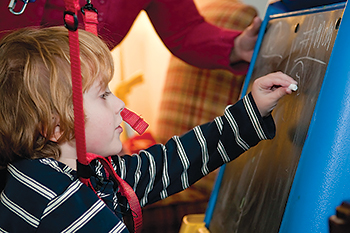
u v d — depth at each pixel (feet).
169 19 3.64
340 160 1.55
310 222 1.59
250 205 2.17
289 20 2.26
